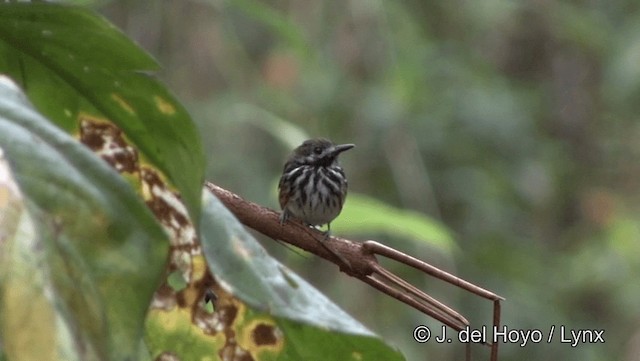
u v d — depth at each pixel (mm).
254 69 12938
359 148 13812
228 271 2961
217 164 12719
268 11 8445
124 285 2295
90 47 3271
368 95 13617
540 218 16797
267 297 2941
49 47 3348
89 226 2291
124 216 2340
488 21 15844
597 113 18562
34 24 3238
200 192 2871
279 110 13125
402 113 13750
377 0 13109
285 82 12812
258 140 13094
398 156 13773
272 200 11406
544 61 18500
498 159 15344
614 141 18516
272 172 13039
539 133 17094
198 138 2906
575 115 18500
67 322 2162
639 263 16672
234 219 3111
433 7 15648
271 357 3678
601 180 18297
